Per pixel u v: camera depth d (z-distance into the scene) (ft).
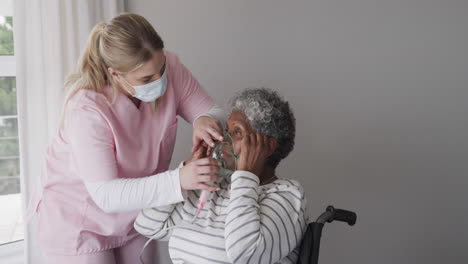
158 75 4.20
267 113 4.16
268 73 6.75
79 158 4.23
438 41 7.07
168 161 5.19
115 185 4.11
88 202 4.80
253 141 4.09
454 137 7.34
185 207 4.49
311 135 7.04
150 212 4.51
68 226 4.77
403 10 6.93
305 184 7.16
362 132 7.16
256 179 4.06
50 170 4.88
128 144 4.60
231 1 6.44
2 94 6.53
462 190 7.49
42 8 5.46
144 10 6.15
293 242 4.03
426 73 7.13
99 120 4.25
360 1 6.84
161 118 4.84
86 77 4.41
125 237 5.13
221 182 4.48
